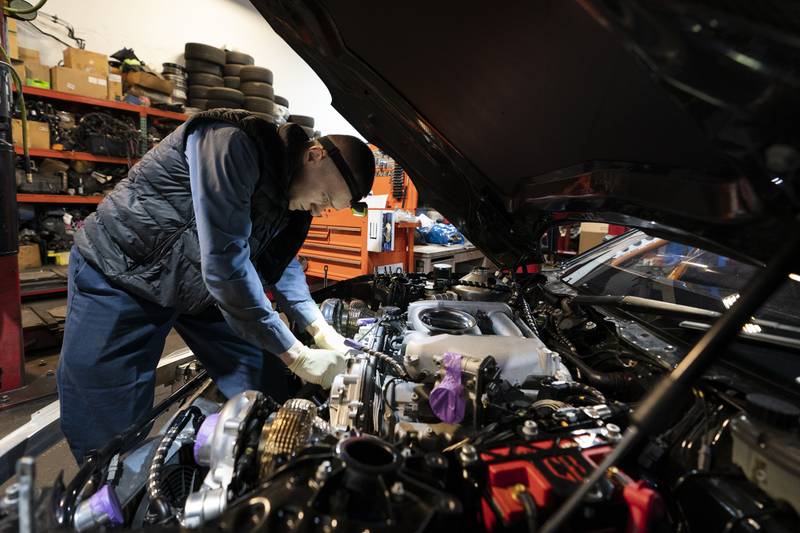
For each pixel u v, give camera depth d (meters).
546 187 1.12
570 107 0.85
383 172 4.02
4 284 2.19
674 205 0.77
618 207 0.95
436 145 1.30
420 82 1.07
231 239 1.10
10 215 2.12
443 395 0.87
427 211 4.84
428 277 1.91
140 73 3.99
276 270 1.56
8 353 2.27
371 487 0.59
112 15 4.23
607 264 1.69
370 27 0.96
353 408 0.86
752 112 0.46
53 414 1.27
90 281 1.32
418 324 1.19
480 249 1.68
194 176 1.11
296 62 6.07
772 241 0.64
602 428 0.77
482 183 1.37
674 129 0.69
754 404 0.66
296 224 1.56
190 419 1.02
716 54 0.43
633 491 0.59
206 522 0.64
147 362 1.44
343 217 3.24
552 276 1.81
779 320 1.05
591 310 1.35
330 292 1.93
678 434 0.80
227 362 1.54
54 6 3.84
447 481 0.68
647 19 0.43
